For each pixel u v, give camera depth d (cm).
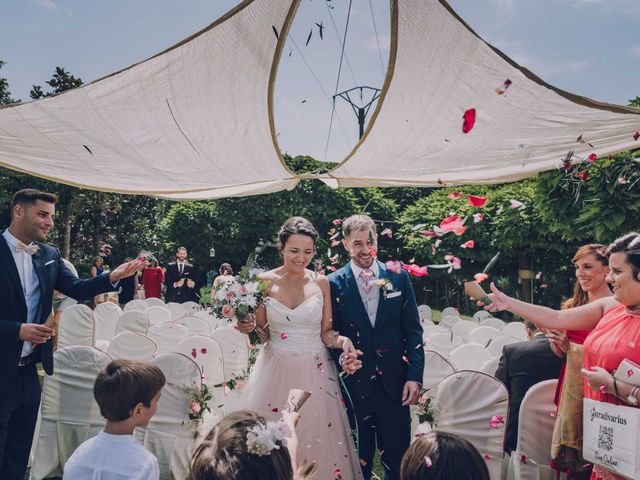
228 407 364
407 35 316
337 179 516
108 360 339
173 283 1092
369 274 314
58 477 345
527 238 1211
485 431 280
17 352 286
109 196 2009
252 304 310
